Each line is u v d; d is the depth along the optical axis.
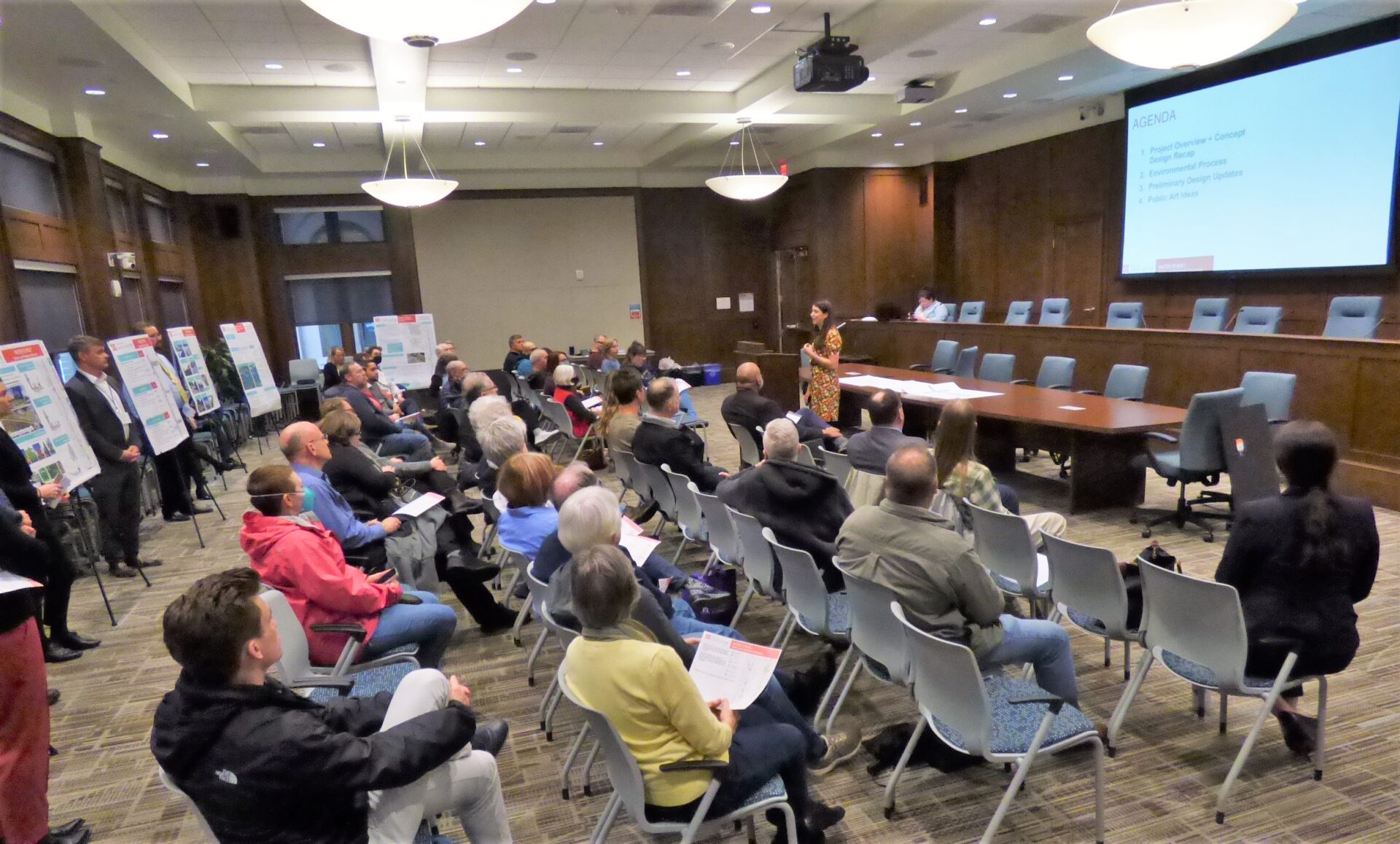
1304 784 2.45
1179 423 4.69
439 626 2.83
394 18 3.00
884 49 7.02
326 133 9.57
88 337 4.80
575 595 1.82
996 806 2.43
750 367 5.33
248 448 9.57
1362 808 2.33
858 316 12.46
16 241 6.46
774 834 2.37
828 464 4.54
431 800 1.82
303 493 2.76
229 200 11.33
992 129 11.17
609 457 7.30
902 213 12.44
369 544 3.49
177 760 1.55
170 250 10.20
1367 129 6.86
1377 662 3.13
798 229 12.77
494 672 3.50
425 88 7.71
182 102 7.16
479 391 5.63
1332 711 2.81
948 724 2.12
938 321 10.30
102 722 3.28
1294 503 2.25
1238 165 7.98
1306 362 5.37
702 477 4.25
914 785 2.56
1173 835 2.26
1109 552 2.48
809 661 3.35
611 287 13.30
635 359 8.62
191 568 5.18
